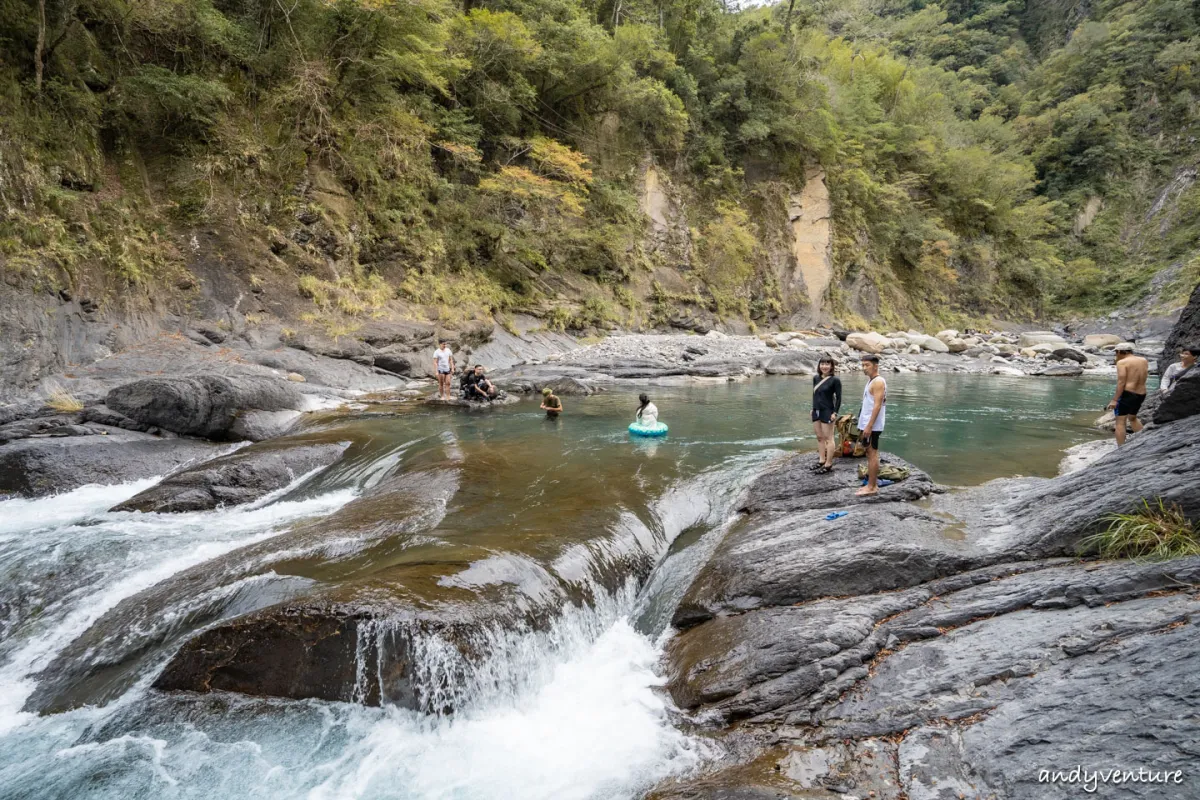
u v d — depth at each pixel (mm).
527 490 8008
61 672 5176
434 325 19281
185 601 5449
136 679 4887
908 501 6961
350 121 20562
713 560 6285
